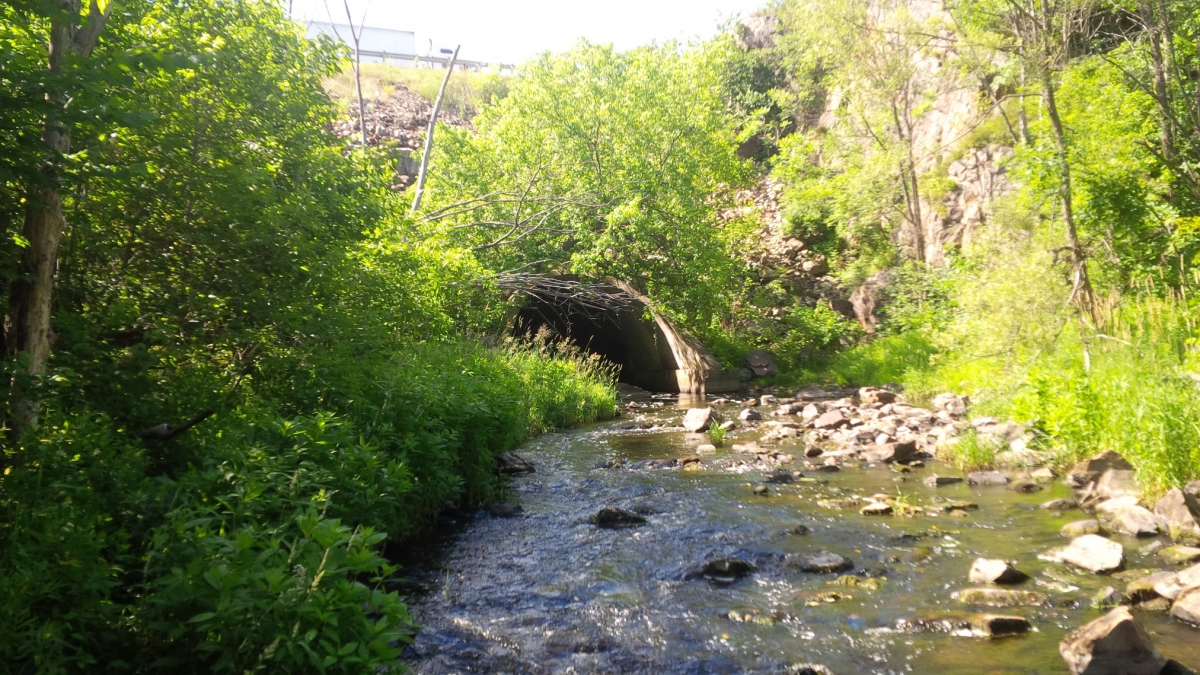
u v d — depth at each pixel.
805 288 25.31
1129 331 11.41
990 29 18.41
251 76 8.00
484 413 8.41
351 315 8.23
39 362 4.81
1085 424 8.75
